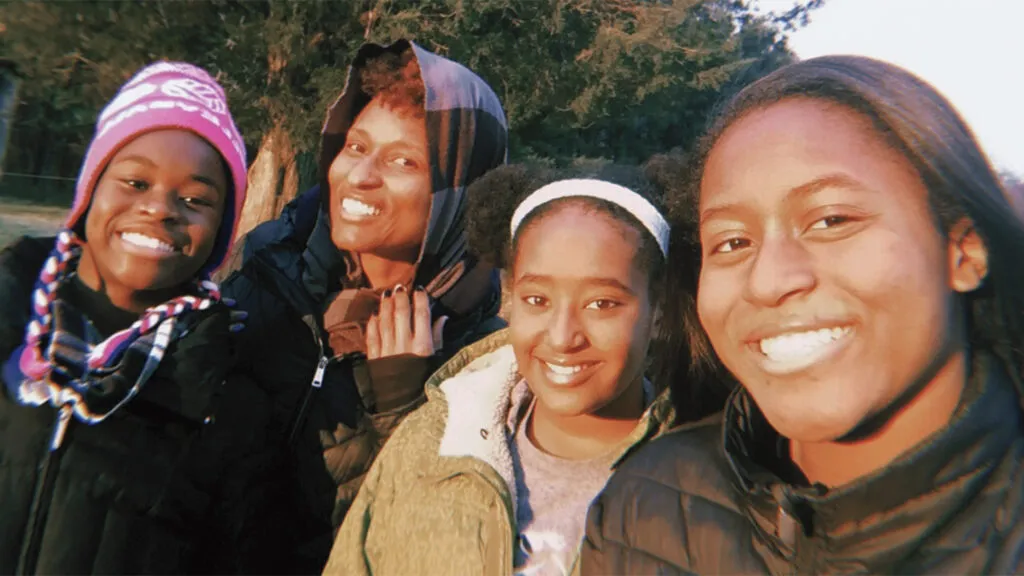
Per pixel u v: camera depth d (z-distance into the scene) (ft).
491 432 4.89
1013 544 2.83
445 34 30.27
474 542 4.57
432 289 6.84
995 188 2.97
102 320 5.08
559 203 4.65
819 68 3.20
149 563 4.82
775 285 2.93
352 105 6.77
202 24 28.78
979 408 2.96
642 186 4.67
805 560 3.20
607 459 4.72
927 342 2.85
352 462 6.16
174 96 5.19
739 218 3.16
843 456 3.25
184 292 5.42
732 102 3.50
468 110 6.58
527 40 32.94
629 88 35.22
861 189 2.87
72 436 4.68
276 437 6.15
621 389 4.51
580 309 4.39
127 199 4.90
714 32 36.94
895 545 2.96
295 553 6.26
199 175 5.11
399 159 6.46
